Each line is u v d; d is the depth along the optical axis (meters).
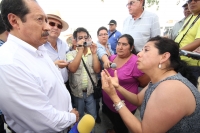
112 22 4.41
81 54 2.08
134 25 2.76
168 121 0.95
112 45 4.25
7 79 0.87
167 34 3.17
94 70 2.33
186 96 0.94
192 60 1.97
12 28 1.00
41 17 1.00
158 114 0.97
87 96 2.37
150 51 1.19
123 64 2.12
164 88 1.00
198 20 2.01
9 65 0.88
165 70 1.18
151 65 1.18
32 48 1.04
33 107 0.93
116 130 2.37
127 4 2.72
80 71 2.24
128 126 1.17
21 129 1.11
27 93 0.91
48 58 1.27
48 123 1.00
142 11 2.66
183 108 0.93
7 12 0.95
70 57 2.30
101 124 2.87
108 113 2.46
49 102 1.10
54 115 1.04
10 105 0.90
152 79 1.24
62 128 1.10
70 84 2.36
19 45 1.00
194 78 1.21
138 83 2.15
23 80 0.90
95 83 2.38
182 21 2.75
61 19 2.02
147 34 2.62
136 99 1.61
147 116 1.03
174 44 1.17
